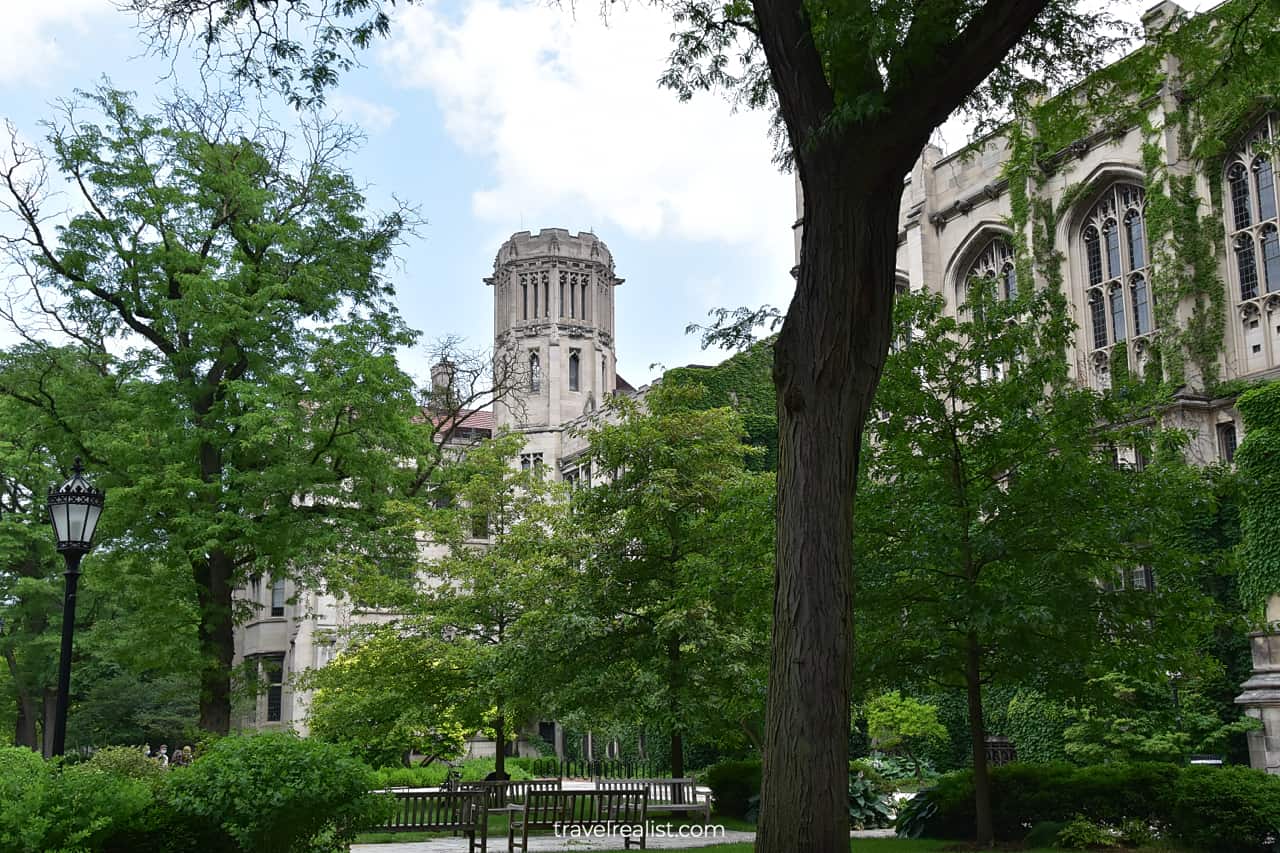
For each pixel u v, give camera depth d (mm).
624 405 25266
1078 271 37812
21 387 25375
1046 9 12383
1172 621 16125
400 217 27859
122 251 25078
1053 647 16438
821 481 10344
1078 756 30422
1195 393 32750
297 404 24672
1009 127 15383
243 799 11359
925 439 17547
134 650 24891
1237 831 15445
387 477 25562
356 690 27125
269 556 25203
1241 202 33344
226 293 24547
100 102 25312
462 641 26344
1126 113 15031
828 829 9664
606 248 73438
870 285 10602
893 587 16922
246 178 26094
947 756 36750
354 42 12789
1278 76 14359
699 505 23406
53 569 38094
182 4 12602
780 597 10289
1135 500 16484
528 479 28531
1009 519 16672
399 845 19375
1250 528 28750
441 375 35969
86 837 10828
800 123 10859
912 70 10516
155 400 24594
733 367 44281
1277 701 27062
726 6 13430
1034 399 17594
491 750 52281
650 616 23469
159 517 24188
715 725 23203
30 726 40406
